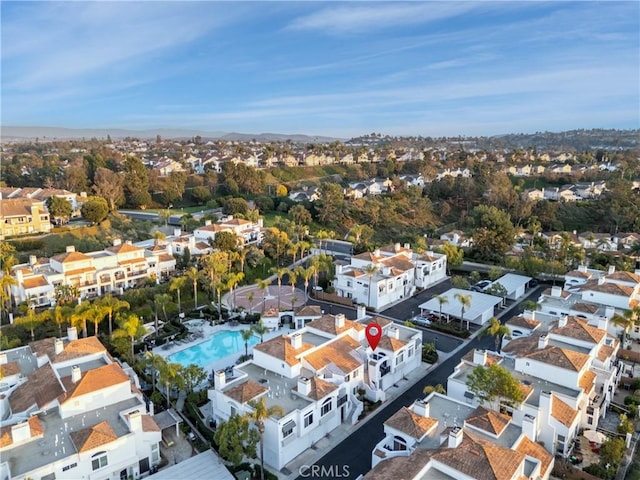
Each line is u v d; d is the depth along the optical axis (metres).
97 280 86.06
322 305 88.44
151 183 176.62
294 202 165.75
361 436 48.12
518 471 32.75
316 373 51.09
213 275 85.00
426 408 42.00
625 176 199.88
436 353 66.12
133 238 119.19
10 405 45.22
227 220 124.31
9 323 72.25
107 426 40.56
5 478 34.62
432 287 98.56
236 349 69.81
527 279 95.69
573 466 41.94
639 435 46.91
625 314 60.72
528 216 152.00
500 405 45.03
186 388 53.12
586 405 46.81
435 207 178.12
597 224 150.25
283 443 42.97
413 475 32.00
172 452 45.00
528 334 60.84
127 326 60.84
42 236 107.06
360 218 157.38
